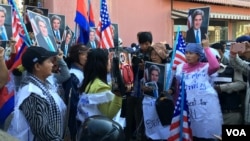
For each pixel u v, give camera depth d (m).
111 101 3.62
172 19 16.89
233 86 4.59
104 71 3.78
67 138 3.73
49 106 3.01
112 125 1.93
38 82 3.10
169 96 5.20
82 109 3.71
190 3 17.50
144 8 15.73
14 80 3.92
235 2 19.48
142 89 5.64
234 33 20.38
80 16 6.08
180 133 4.72
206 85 4.68
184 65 4.96
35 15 4.57
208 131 4.64
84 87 3.77
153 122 5.39
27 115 2.94
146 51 6.02
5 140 1.50
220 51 7.40
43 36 4.58
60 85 4.12
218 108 4.65
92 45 6.40
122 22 14.86
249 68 4.50
